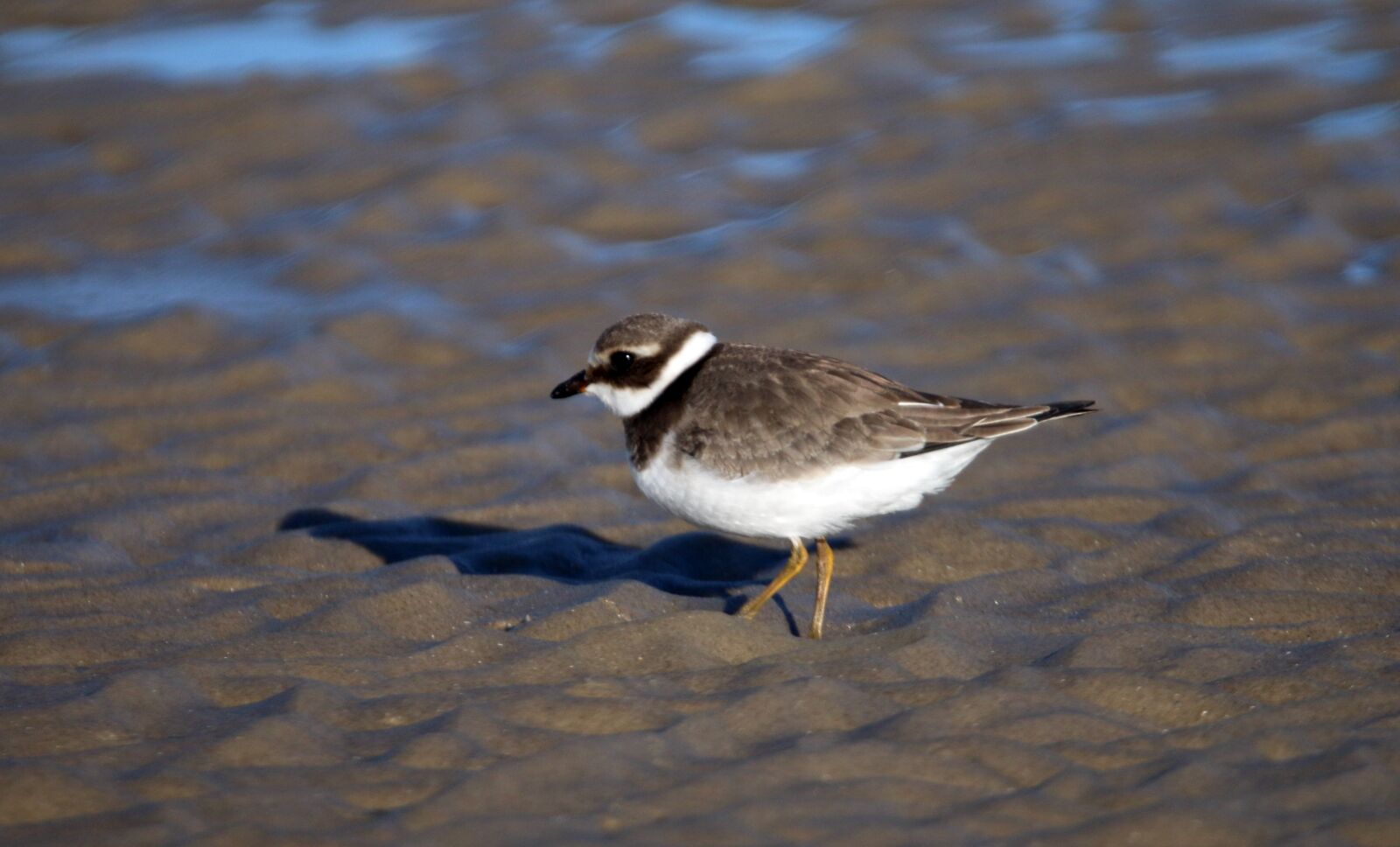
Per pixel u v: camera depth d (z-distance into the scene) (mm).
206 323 14719
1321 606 8680
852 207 17234
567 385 9383
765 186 18031
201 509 11203
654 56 22062
